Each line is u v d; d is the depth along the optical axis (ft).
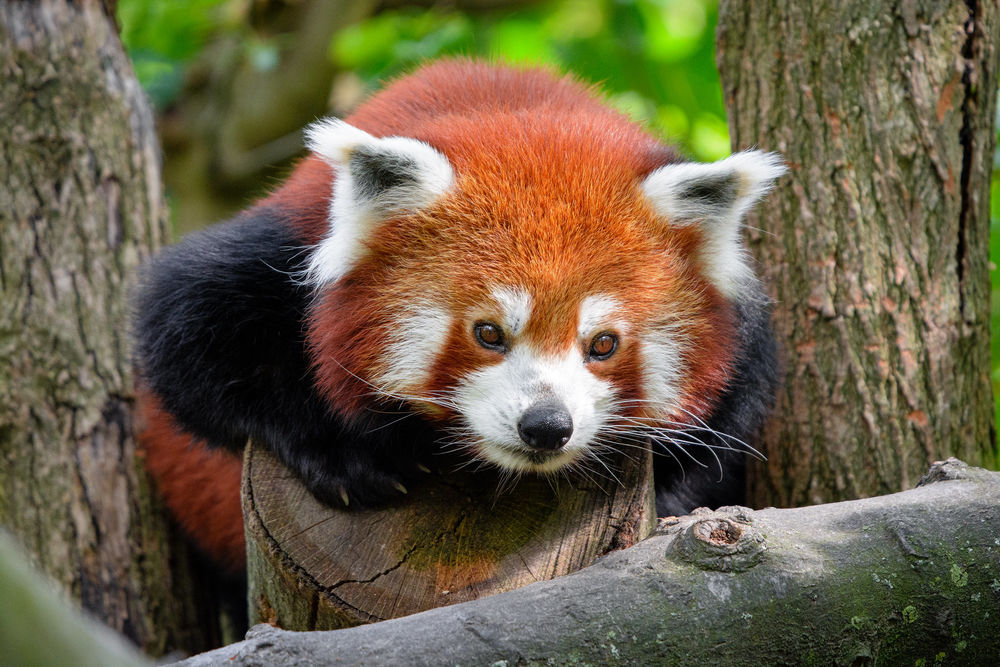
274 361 22.18
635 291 20.49
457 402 20.53
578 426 20.10
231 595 30.53
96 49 29.27
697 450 23.70
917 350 25.14
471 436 20.84
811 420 25.80
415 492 21.01
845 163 25.35
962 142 25.40
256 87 46.26
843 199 25.38
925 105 25.04
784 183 25.95
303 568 19.42
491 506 20.51
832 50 25.35
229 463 25.63
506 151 21.06
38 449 27.30
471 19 44.57
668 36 44.19
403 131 23.24
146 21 42.98
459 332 20.21
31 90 28.14
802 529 17.53
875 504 18.01
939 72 25.08
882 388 25.20
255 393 22.13
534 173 20.67
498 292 19.81
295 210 22.88
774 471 26.40
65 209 28.25
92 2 29.53
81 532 27.55
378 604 18.86
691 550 16.87
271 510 20.68
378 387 20.85
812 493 25.82
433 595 18.90
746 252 23.73
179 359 22.62
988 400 26.20
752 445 26.05
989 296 26.27
